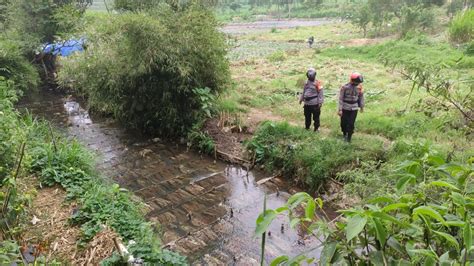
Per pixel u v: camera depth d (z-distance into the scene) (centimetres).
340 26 3884
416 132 862
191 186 840
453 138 771
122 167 936
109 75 1123
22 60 1603
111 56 1105
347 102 854
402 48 1938
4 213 473
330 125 1024
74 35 1423
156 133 1162
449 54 1683
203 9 1216
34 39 1841
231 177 882
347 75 1644
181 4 1198
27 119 907
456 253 201
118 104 1192
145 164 955
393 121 981
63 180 684
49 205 612
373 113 1070
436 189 315
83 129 1220
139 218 631
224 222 699
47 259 475
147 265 435
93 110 1383
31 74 1608
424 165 264
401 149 779
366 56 2070
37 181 682
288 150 875
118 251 452
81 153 797
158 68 1064
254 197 789
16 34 1838
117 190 650
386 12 3030
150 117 1158
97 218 563
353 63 1889
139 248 463
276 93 1383
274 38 3350
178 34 1066
